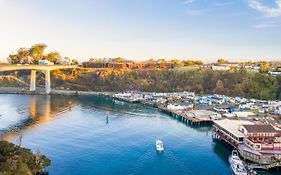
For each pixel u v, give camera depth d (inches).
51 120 6948.8
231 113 7568.9
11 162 3262.8
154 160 4446.4
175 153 4761.3
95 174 3941.9
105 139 5487.2
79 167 4165.8
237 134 4909.0
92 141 5354.3
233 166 4023.1
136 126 6545.3
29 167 3494.1
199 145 5216.5
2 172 3026.6
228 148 5068.9
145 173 3981.3
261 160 4175.7
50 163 4028.1
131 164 4284.0
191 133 6013.8
